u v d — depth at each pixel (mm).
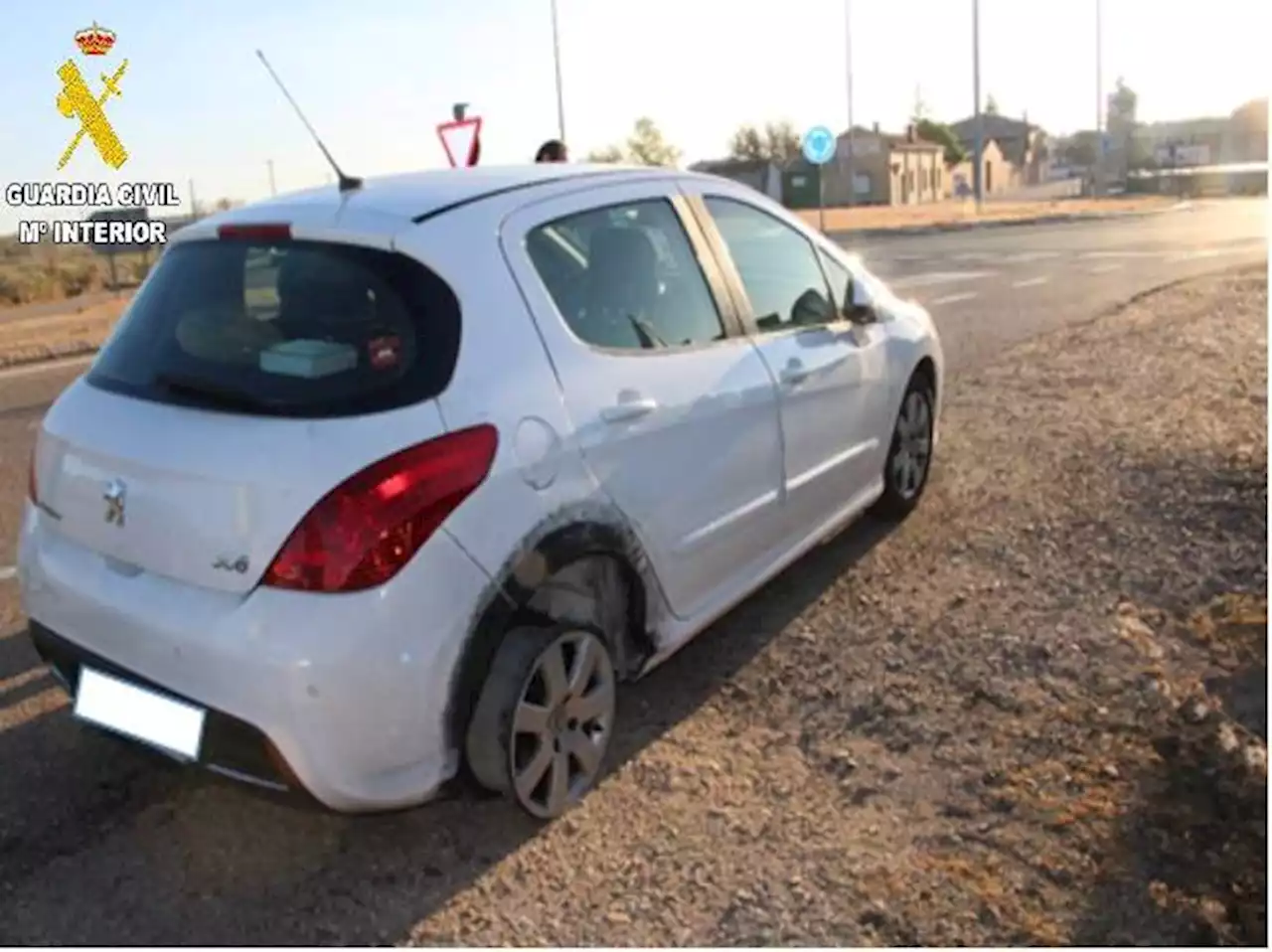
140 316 3566
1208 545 5336
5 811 3553
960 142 93938
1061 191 86750
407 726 2990
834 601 4957
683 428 3824
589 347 3580
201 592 3012
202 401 3166
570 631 3373
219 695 2945
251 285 3389
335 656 2850
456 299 3262
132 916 3092
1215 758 3527
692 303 4121
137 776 3748
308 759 2896
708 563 4062
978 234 30828
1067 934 2896
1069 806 3396
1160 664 4219
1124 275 16922
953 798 3484
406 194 3594
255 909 3115
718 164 66188
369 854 3340
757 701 4141
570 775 3529
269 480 2906
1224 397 8078
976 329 11852
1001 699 4051
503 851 3326
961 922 2955
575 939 2961
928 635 4582
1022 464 6746
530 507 3215
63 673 3471
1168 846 3191
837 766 3695
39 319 17984
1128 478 6359
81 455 3303
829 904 3043
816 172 62844
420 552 2959
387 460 2951
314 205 3547
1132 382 8758
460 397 3141
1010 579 5098
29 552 3508
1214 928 2877
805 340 4695
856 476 5180
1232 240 24219
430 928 3021
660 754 3795
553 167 4133
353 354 3115
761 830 3377
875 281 5793
